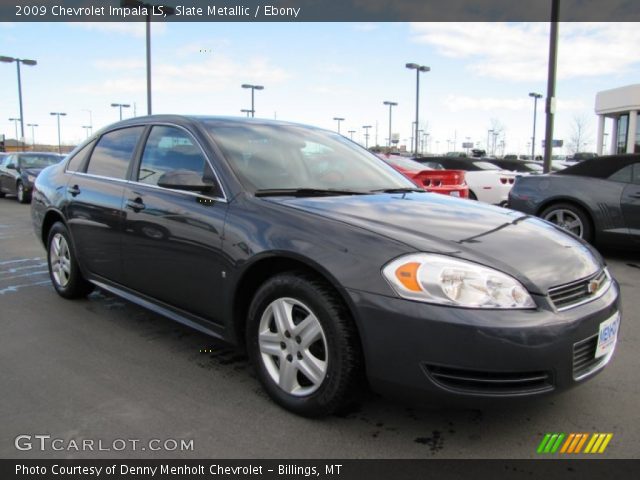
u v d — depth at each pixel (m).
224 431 2.77
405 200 3.46
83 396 3.14
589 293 2.76
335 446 2.65
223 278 3.19
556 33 12.06
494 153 64.06
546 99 12.39
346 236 2.73
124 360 3.67
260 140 3.82
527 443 2.70
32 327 4.31
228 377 3.42
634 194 6.86
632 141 31.95
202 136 3.65
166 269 3.62
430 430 2.80
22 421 2.85
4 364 3.59
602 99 33.72
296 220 2.93
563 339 2.47
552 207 7.56
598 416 2.97
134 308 4.84
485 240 2.78
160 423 2.84
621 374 3.52
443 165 13.57
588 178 7.30
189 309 3.54
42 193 5.20
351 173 3.94
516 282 2.51
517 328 2.38
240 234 3.09
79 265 4.70
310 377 2.81
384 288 2.51
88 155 4.79
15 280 5.89
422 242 2.65
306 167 3.76
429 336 2.42
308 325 2.80
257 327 3.06
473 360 2.38
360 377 2.70
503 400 2.43
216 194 3.36
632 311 4.95
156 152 3.98
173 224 3.52
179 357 3.73
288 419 2.89
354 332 2.65
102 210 4.21
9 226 10.71
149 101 21.81
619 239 7.02
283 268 3.01
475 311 2.40
